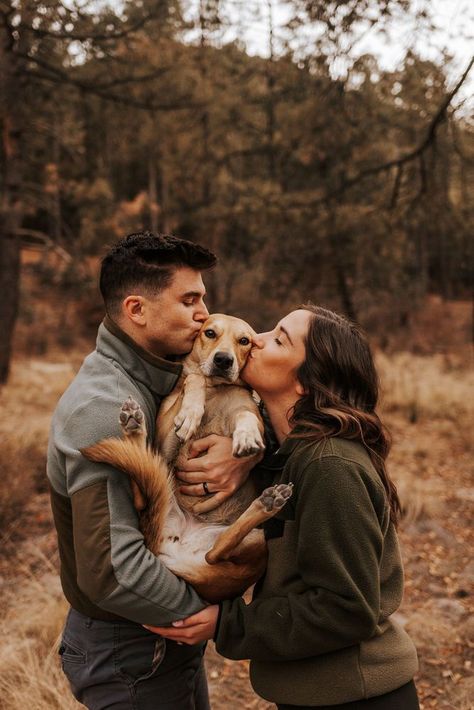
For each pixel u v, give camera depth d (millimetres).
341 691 1626
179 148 11641
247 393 2408
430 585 4559
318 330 1937
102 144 12102
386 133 8883
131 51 8797
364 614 1561
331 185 9836
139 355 1873
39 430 7465
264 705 3301
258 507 1699
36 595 4059
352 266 10648
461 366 14297
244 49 9883
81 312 17484
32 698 2977
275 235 10391
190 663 1918
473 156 7270
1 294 10711
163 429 2152
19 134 10203
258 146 11938
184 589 1704
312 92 7945
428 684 3459
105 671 1785
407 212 7672
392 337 17172
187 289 1907
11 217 10523
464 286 24203
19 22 7566
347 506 1603
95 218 11234
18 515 5426
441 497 6184
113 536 1624
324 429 1751
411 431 8742
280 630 1625
